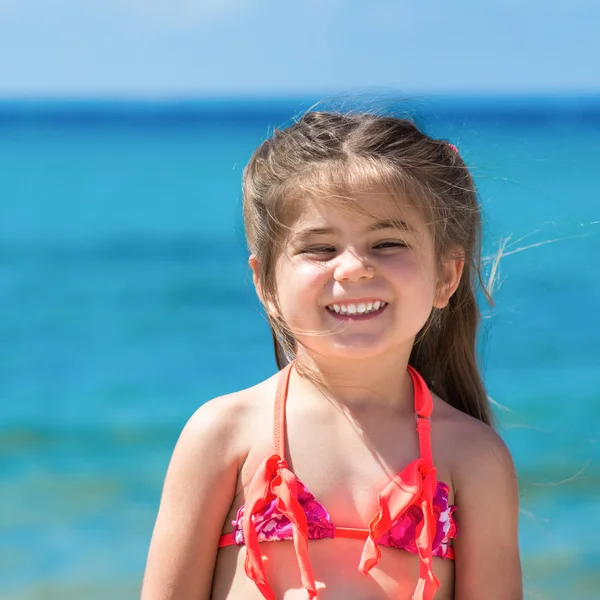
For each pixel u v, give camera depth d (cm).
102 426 1156
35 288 1925
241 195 352
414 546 264
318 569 260
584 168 2662
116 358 1457
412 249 268
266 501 264
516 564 286
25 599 736
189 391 1304
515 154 437
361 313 263
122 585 761
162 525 279
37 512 901
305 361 279
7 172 3888
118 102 14725
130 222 2698
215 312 1722
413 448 276
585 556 775
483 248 391
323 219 263
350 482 269
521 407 1177
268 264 283
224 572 274
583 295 1611
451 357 322
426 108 350
